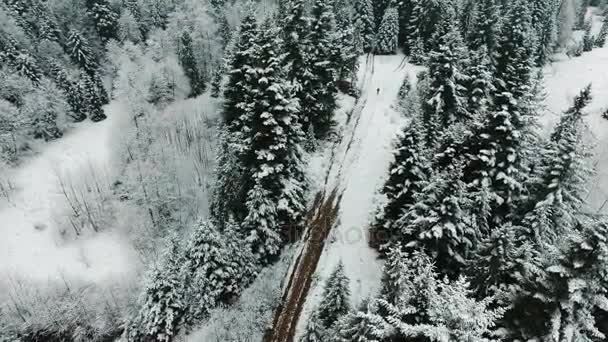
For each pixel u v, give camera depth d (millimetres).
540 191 19391
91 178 35375
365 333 12516
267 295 23484
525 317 11914
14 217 31734
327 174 33500
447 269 19500
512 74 33031
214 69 56312
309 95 33219
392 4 64125
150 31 65750
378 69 55906
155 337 21281
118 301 25703
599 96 43469
